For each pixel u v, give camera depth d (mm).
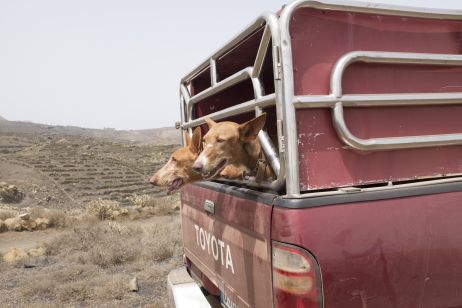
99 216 16688
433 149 2465
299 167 2172
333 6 2186
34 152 85250
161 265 7918
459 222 2227
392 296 2064
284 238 2020
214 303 3527
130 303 6008
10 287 6977
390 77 2377
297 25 2188
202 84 4281
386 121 2359
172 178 3176
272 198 2186
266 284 2217
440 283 2152
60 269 7898
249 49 3213
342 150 2256
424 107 2449
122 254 8344
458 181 2314
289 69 2107
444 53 2504
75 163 73000
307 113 2193
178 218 16844
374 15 2326
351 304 1999
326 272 1968
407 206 2146
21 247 11789
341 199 2055
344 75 2273
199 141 3168
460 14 2439
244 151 2682
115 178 61938
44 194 49312
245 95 4277
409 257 2105
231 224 2730
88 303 6039
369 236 2055
